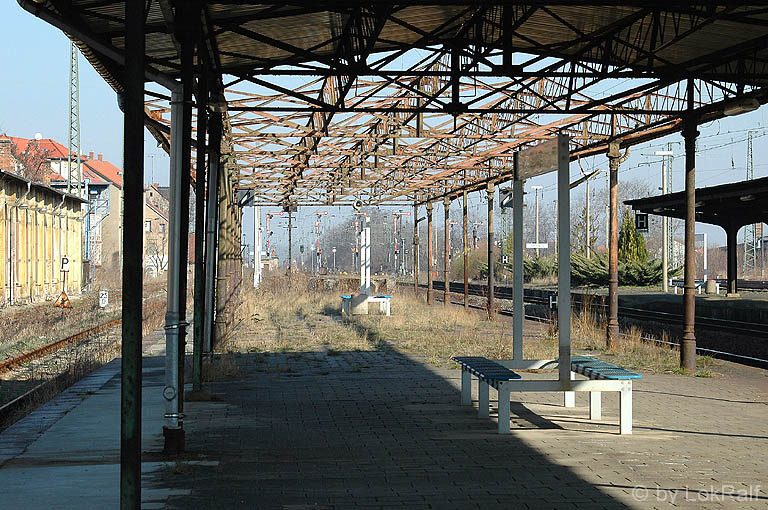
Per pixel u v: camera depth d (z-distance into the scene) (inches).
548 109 573.6
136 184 232.8
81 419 403.2
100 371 628.7
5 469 293.0
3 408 457.7
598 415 402.9
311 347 773.3
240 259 1364.4
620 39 529.0
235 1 360.5
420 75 504.7
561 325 369.4
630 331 882.8
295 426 379.9
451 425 383.9
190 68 347.3
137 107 232.5
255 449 327.9
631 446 335.9
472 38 564.4
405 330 973.2
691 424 388.2
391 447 332.2
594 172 767.1
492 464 301.6
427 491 262.1
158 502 246.2
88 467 295.7
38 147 3238.2
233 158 920.9
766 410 430.9
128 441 228.2
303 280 2012.8
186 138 350.3
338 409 428.8
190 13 347.3
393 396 475.5
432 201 1515.7
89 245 2600.9
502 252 2758.4
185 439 348.5
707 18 422.3
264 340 843.4
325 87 663.1
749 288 2034.9
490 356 666.2
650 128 684.7
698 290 1955.0
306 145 959.6
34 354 732.0
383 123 825.5
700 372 574.9
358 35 455.2
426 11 494.0
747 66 589.9
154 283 2915.8
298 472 287.4
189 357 676.7
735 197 1127.6
